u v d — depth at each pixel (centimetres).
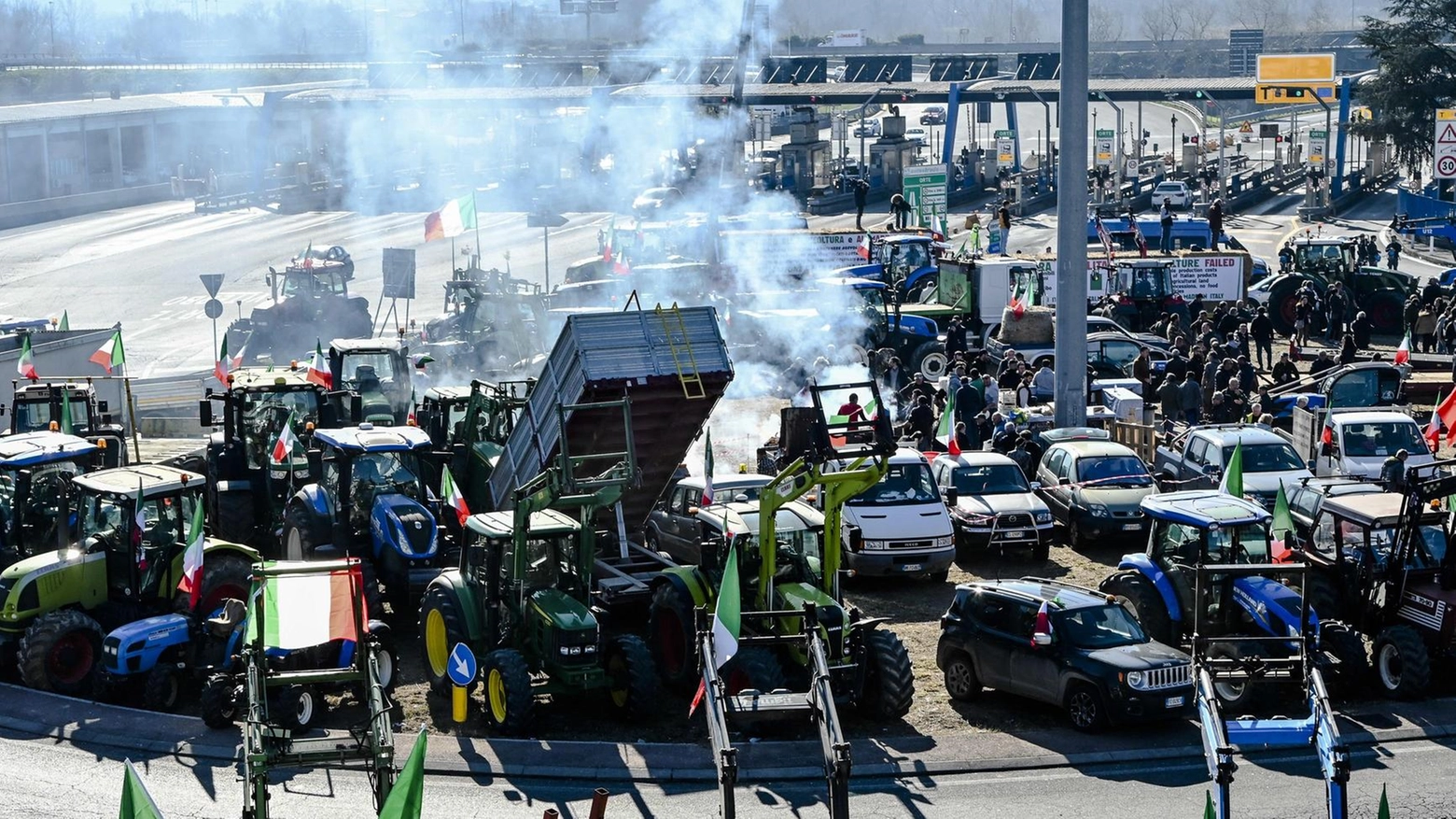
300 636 2119
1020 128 18650
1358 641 2666
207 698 2523
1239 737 2084
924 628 3162
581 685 2500
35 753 2473
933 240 6981
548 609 2555
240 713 2547
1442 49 12519
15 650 2811
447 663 2608
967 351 5694
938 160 14350
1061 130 4244
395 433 3164
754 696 2272
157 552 2802
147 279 8938
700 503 3450
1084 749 2480
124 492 2788
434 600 2712
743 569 2641
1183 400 4628
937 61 14675
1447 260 8794
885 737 2542
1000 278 6050
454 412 3700
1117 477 3784
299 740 2011
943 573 3509
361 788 2333
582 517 2642
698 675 2648
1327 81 12900
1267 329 5716
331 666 2514
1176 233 8281
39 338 5178
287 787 2328
